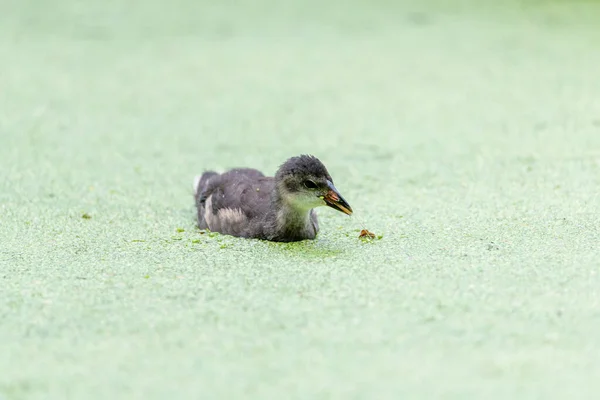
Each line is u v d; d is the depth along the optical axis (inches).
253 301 377.7
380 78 810.8
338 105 737.6
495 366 316.8
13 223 495.2
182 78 819.4
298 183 450.0
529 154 605.6
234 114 717.3
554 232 461.4
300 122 695.7
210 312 366.6
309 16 1045.8
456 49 896.3
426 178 569.9
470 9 1064.8
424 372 313.9
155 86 794.8
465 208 510.6
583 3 1075.9
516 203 514.3
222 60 874.1
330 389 303.7
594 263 412.2
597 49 875.4
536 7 1063.6
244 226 471.5
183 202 539.5
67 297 384.2
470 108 719.7
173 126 689.0
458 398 296.5
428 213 505.0
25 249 451.8
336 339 340.5
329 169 591.2
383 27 991.0
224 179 504.1
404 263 422.0
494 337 339.3
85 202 534.3
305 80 810.8
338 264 423.5
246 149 635.5
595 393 297.1
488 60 855.1
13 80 805.2
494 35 944.3
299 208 456.4
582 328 344.8
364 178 573.6
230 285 396.8
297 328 350.6
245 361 324.2
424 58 869.2
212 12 1058.1
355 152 626.2
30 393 303.7
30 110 725.3
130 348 335.3
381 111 719.7
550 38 924.6
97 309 370.9
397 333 344.5
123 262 430.6
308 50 907.4
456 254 433.1
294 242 461.7
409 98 752.3
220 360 325.1
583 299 371.2
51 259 435.8
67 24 1003.3
